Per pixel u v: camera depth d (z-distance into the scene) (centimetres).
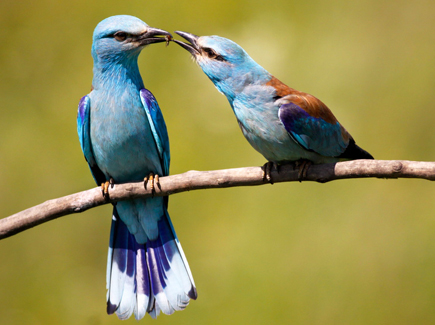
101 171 966
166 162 956
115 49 906
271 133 873
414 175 736
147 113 907
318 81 1350
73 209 841
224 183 828
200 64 923
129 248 938
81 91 1330
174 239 935
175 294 913
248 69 894
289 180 822
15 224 816
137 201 920
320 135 873
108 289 920
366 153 953
